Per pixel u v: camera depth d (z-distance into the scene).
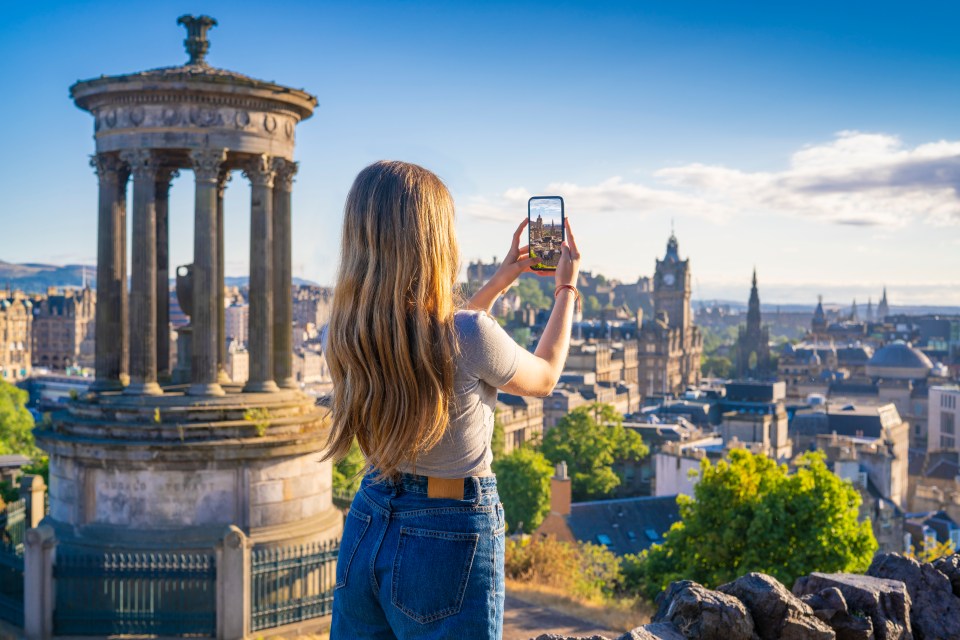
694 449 130.12
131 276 29.39
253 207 30.41
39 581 24.94
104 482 28.70
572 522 96.62
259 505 29.27
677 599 6.40
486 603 3.89
